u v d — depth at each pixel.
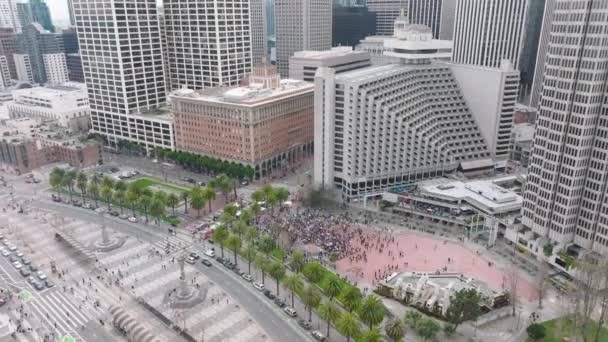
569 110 166.00
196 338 143.38
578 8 156.88
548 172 177.25
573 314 141.12
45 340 143.38
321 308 141.88
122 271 180.25
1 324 149.75
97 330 148.38
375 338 129.12
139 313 155.62
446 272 176.38
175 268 182.38
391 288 162.12
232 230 199.62
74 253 193.88
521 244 191.75
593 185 166.75
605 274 143.12
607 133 159.38
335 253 189.75
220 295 165.50
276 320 153.00
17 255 191.75
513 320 150.88
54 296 165.12
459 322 140.88
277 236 198.00
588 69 157.25
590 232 170.62
